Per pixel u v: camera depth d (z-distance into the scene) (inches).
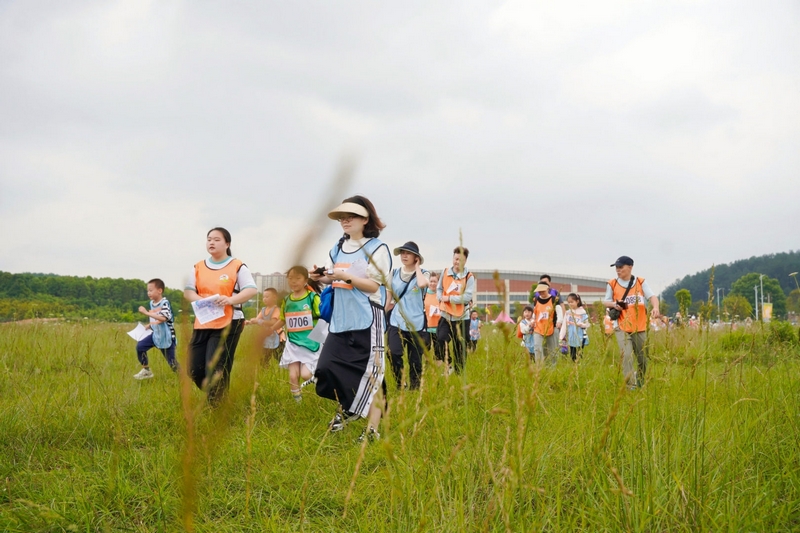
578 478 123.6
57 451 160.6
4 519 110.0
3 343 333.1
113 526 114.3
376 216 191.6
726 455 127.0
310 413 208.1
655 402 134.7
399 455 132.5
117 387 234.1
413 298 264.2
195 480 35.2
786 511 106.7
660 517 103.4
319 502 129.3
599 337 188.9
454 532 100.0
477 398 136.9
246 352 26.4
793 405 150.8
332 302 186.4
